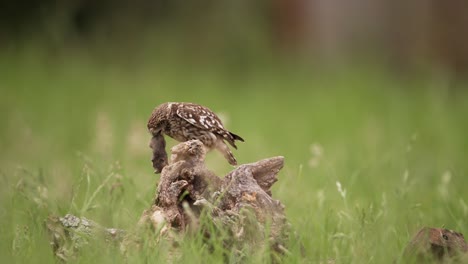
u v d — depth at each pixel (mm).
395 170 11438
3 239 6762
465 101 21516
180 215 6355
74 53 25469
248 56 27516
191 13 28656
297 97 22359
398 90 23062
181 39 27859
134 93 20578
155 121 7500
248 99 21688
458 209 8742
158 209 6441
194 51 27641
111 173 7578
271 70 26781
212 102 20609
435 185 11078
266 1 29656
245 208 6355
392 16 27969
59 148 14094
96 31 27734
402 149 12414
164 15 28797
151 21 28641
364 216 6887
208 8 28594
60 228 6613
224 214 6328
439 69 25516
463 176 10586
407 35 27797
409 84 24953
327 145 15148
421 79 25422
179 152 6500
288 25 29094
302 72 26234
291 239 6500
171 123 7512
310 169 11109
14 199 7629
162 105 7578
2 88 20234
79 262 6238
